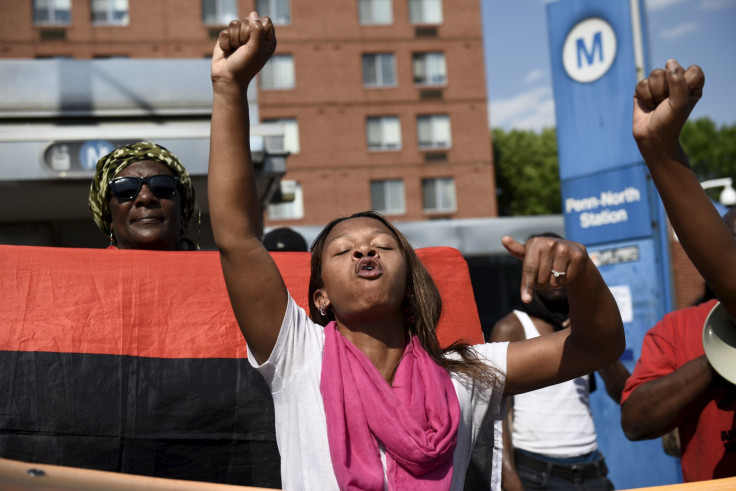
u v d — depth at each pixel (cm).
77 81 624
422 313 185
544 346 178
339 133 3400
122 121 631
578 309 165
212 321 232
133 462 220
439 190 3478
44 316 224
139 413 223
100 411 221
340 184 3378
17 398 216
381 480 153
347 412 160
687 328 251
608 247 627
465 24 3544
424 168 3462
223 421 226
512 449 336
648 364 253
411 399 167
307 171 3353
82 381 221
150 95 634
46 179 557
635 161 610
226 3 3347
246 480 224
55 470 124
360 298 171
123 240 266
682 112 147
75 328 225
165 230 264
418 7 3525
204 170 571
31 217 682
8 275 225
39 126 609
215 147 166
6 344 219
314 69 3403
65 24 3244
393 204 3425
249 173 167
